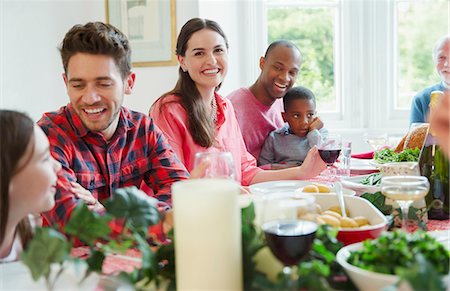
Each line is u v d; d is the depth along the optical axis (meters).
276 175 2.05
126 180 1.57
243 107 2.73
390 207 1.32
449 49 3.16
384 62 3.65
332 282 0.82
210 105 2.20
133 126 1.59
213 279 0.71
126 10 3.50
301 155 2.66
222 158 1.12
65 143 1.43
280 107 2.97
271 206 0.82
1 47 3.64
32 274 0.76
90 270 0.85
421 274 0.61
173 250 0.88
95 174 1.49
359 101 3.71
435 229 1.30
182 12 3.42
